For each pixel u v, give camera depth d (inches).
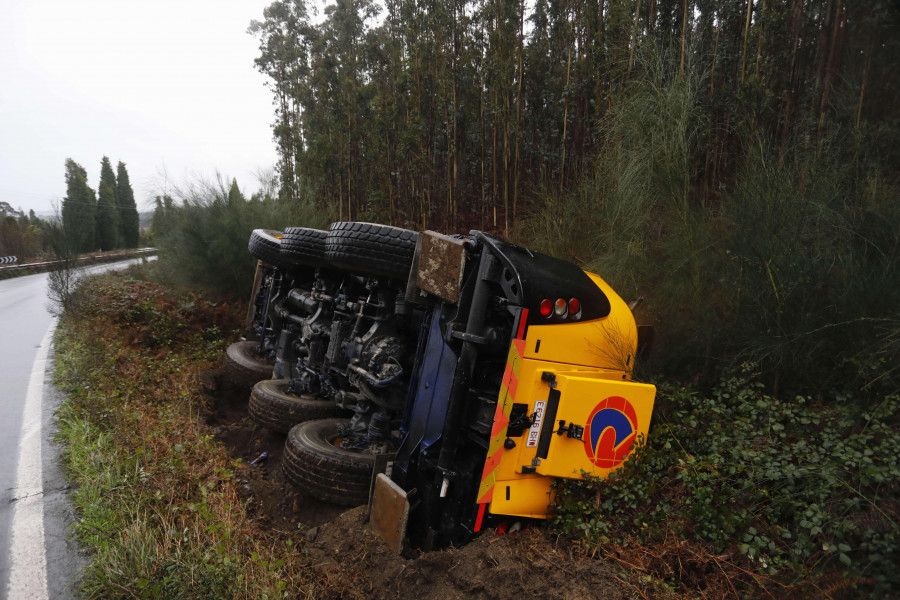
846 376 146.3
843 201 162.9
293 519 171.2
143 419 204.2
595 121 324.2
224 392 307.3
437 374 145.2
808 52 269.0
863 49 173.2
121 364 303.7
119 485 145.9
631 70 274.8
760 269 159.9
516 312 126.2
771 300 159.6
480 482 125.8
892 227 148.6
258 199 525.3
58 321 514.6
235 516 145.6
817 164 174.7
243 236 475.8
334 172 632.4
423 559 126.1
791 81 278.2
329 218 579.8
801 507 117.0
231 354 315.3
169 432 197.6
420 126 522.0
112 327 398.6
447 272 143.2
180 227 503.2
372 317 199.3
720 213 190.2
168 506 135.2
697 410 153.9
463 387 133.7
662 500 130.3
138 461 156.1
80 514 146.0
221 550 118.1
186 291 494.3
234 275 481.1
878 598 90.3
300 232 238.7
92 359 296.5
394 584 124.7
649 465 138.4
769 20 285.7
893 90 165.3
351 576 130.0
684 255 179.8
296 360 274.7
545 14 497.4
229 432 248.1
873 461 119.8
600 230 234.8
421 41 550.0
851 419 132.1
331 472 166.2
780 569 105.8
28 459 186.1
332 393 227.8
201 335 402.0
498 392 132.3
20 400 260.8
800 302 155.2
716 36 345.1
